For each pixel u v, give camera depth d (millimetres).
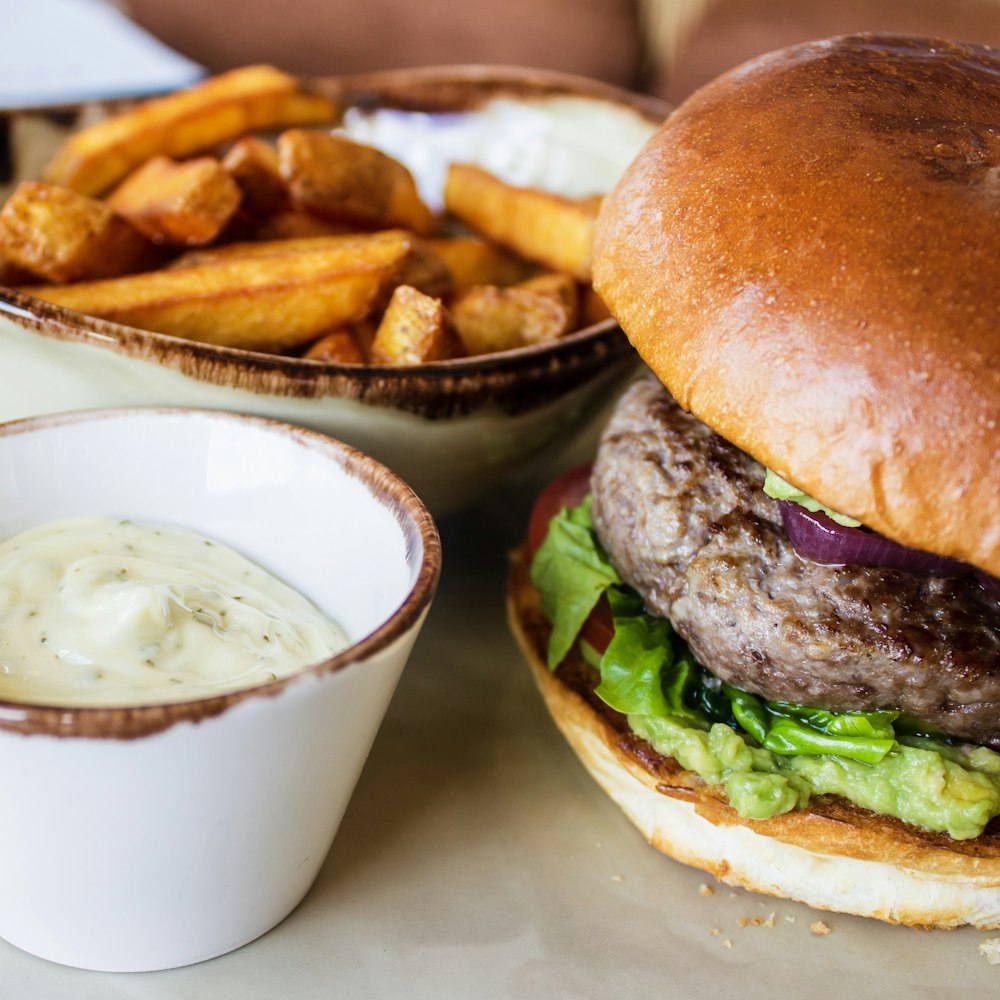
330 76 756
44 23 600
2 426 285
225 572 286
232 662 262
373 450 312
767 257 262
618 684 292
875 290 252
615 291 282
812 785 278
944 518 247
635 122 413
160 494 296
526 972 269
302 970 265
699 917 283
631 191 287
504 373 310
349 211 354
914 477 247
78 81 517
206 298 310
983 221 253
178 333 312
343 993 262
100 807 237
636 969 272
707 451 295
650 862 292
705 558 282
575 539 309
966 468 245
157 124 373
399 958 269
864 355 250
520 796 302
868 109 274
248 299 312
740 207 268
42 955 260
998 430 245
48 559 274
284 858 260
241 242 360
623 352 331
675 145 285
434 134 427
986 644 271
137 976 261
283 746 242
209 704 232
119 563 275
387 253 320
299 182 346
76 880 245
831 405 252
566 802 302
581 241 349
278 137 405
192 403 301
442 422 311
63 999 256
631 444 301
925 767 272
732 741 279
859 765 277
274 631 271
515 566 337
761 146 273
